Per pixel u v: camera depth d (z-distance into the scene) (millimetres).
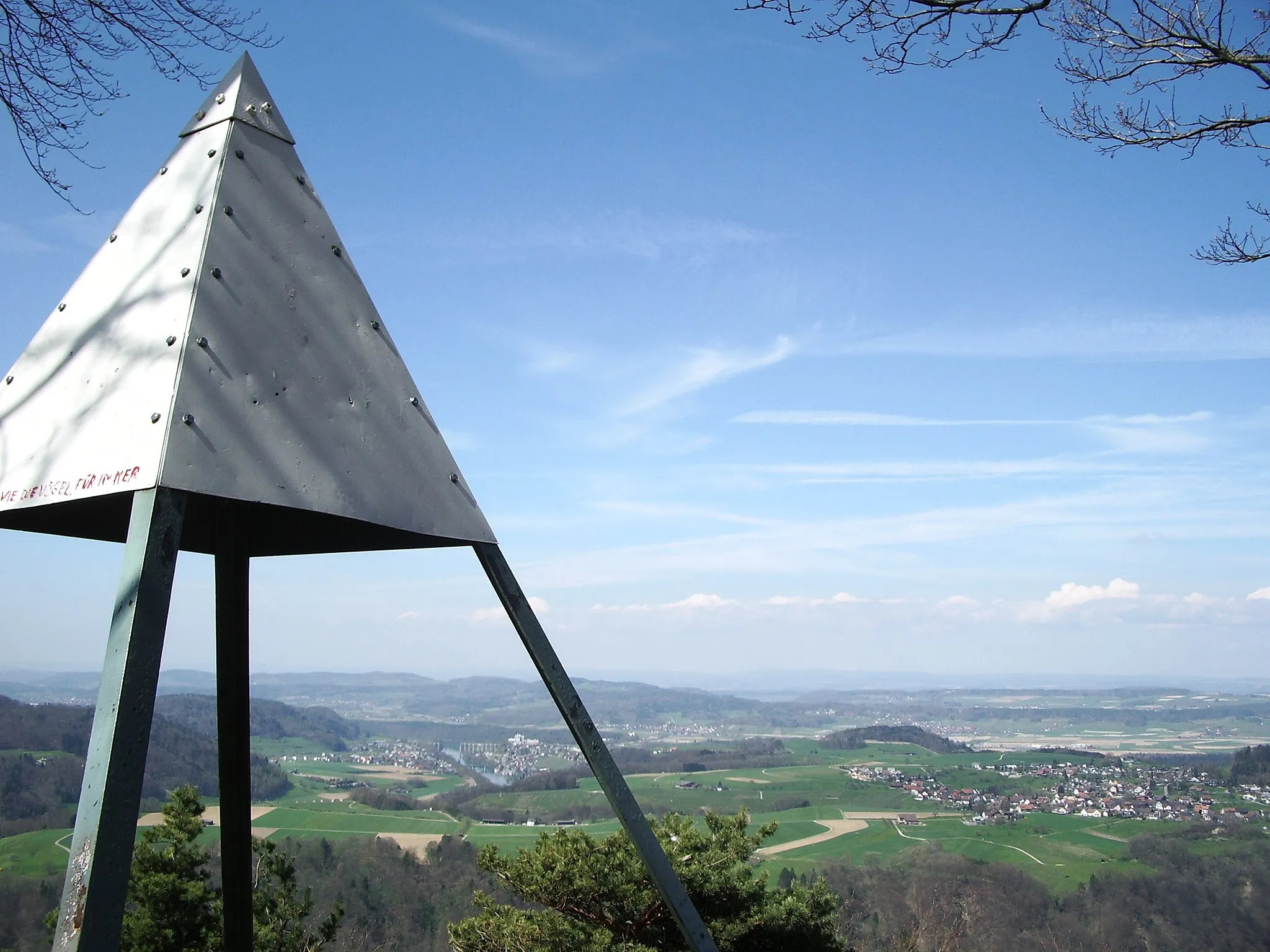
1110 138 5738
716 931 6699
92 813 2074
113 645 2248
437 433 3279
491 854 7152
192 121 3396
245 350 2834
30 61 4137
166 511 2422
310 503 2758
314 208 3334
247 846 4000
